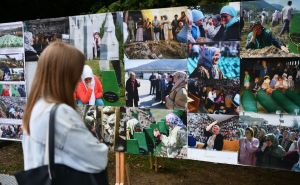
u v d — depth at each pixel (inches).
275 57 114.5
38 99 65.5
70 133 62.8
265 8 114.7
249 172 189.5
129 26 136.8
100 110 145.1
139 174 188.1
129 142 140.9
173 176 185.3
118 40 139.3
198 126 128.6
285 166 115.8
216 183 176.7
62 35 150.6
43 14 266.2
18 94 165.3
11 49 163.9
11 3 255.9
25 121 65.8
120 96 141.1
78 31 146.7
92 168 65.2
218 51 122.7
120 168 143.1
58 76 64.6
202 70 126.0
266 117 117.4
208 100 126.0
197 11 125.0
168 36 130.5
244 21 118.0
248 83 119.1
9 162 214.2
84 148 64.0
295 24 111.0
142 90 136.9
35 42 157.5
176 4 180.7
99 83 144.3
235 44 119.8
